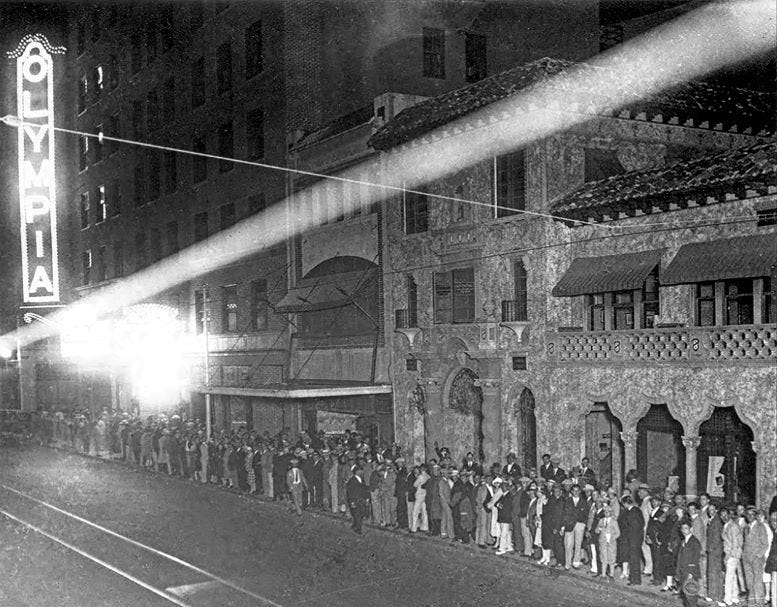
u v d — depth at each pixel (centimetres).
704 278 2186
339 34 4000
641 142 2819
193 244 4725
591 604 1770
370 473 2581
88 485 3400
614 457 2777
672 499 1955
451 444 3047
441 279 3030
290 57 3972
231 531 2502
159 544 2345
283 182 3953
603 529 1936
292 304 3734
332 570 2055
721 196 2195
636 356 2381
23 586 1939
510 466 2503
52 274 5953
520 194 2725
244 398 4234
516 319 2739
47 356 6300
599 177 2716
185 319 4778
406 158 3156
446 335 2975
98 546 2330
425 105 3100
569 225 2633
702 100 2945
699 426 2277
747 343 2125
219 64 4516
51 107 5928
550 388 2619
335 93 3991
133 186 5350
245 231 4250
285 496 2953
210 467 3344
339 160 3516
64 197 6266
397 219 3203
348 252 3494
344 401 3538
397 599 1809
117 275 5591
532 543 2144
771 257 2067
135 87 5334
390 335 3275
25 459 4328
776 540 1684
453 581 1948
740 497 2345
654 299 2477
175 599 1819
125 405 5281
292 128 3953
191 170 4731
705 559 1811
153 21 5134
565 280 2589
